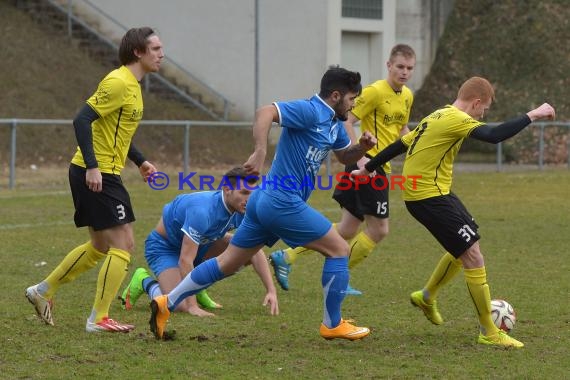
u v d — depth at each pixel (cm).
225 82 7800
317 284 2514
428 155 1822
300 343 1791
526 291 2364
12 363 1602
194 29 7894
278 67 7594
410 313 2108
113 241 1853
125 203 1848
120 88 1800
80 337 1805
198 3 7869
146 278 2131
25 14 7969
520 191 5153
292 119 1683
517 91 7644
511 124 1739
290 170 1723
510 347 1761
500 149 6431
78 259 1902
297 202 1720
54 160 6231
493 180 5806
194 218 2027
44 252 2980
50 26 7944
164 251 2144
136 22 8069
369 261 2891
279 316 2064
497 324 1838
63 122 5153
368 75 7800
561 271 2681
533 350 1741
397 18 7962
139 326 1933
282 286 2392
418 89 8019
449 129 1800
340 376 1539
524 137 7256
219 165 6538
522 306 2172
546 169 6694
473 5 8131
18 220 3778
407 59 2477
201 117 7425
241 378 1522
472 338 1850
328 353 1703
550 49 7800
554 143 7212
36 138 6397
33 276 2534
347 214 2481
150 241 2161
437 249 3158
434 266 2795
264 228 1750
